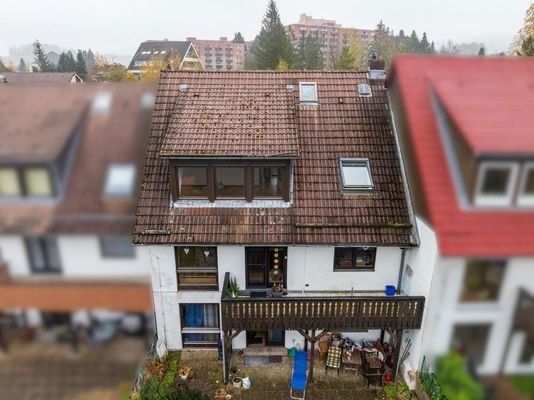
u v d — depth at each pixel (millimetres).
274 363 13359
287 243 11867
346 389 12352
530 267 4910
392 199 12570
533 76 5828
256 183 12422
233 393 12227
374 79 15094
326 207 12477
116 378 4043
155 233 11922
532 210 5008
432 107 6238
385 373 12562
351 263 12977
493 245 5023
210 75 15031
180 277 12922
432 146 5879
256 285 13195
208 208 12375
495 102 5531
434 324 5273
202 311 13500
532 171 4855
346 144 13641
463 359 5086
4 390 4023
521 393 4785
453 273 5090
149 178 12766
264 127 12602
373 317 11727
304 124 14117
